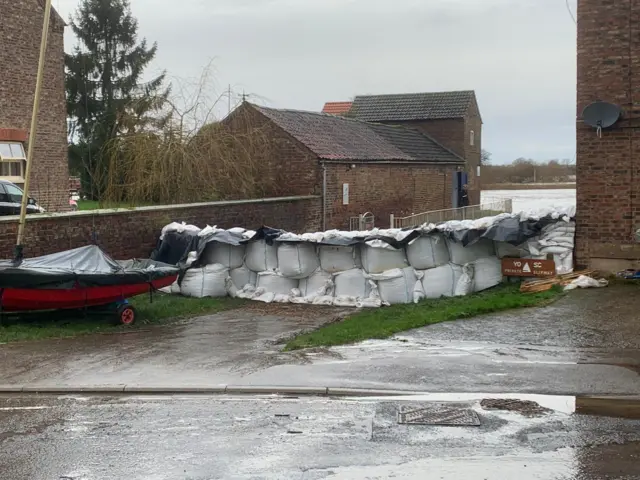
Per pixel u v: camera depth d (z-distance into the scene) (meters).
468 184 44.28
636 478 6.22
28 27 27.11
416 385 9.09
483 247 16.22
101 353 11.22
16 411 8.58
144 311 14.91
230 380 9.48
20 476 6.57
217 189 23.88
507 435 7.36
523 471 6.41
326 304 16.00
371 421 7.88
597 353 10.30
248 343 11.87
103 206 22.55
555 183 93.31
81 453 7.11
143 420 8.12
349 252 16.17
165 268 14.88
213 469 6.63
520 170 96.00
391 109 45.25
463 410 8.16
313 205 26.44
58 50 28.48
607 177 15.76
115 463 6.83
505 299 14.05
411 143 37.97
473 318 12.92
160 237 18.33
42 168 27.84
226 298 16.92
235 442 7.31
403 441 7.24
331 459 6.80
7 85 26.36
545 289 14.97
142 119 23.41
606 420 7.75
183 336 12.58
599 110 15.59
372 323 12.94
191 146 23.36
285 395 9.01
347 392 8.95
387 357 10.38
